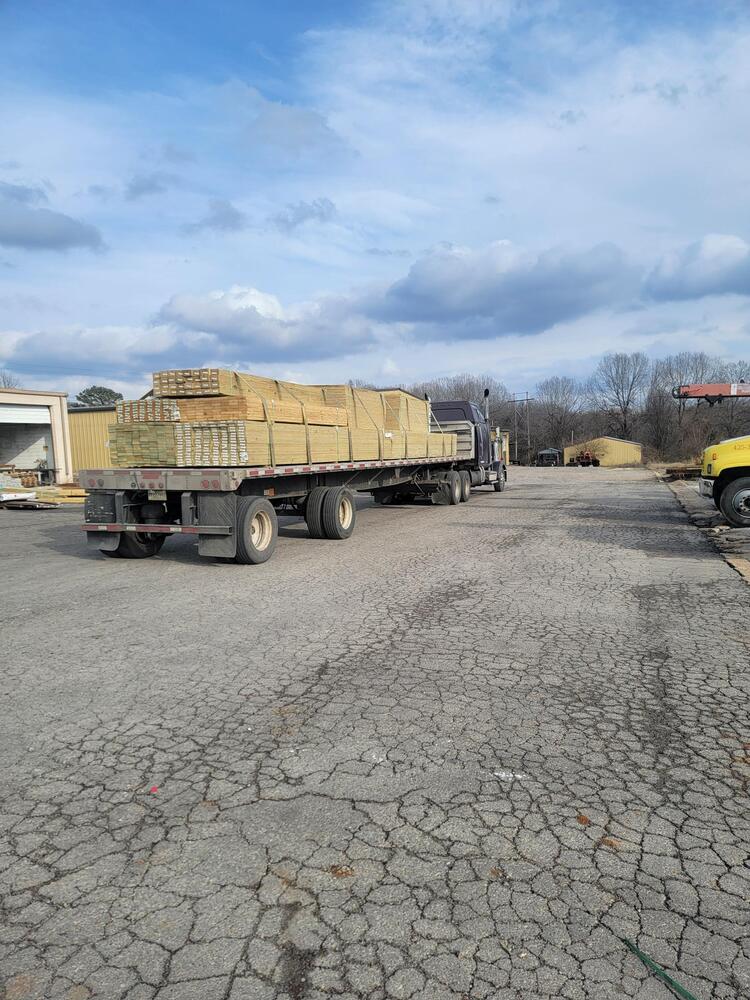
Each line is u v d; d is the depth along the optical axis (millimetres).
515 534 11891
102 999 1978
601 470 48656
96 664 4895
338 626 5863
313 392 11883
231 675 4641
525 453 84500
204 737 3684
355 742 3604
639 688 4379
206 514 8695
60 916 2324
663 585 7473
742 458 11688
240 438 8703
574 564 8805
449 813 2924
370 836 2758
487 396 22094
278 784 3174
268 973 2068
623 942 2182
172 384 9336
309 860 2605
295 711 4020
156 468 9117
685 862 2588
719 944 2174
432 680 4520
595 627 5793
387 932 2230
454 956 2131
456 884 2463
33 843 2740
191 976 2061
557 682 4484
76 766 3373
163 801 3041
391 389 15164
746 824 2846
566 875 2512
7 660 5004
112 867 2582
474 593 7109
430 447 15961
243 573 8383
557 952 2143
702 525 12898
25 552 10562
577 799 3039
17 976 2064
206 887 2461
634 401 82938
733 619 6043
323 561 9203
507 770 3301
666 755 3467
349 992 1995
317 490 11188
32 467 24547
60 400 24484
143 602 6848
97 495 9211
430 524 13602
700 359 80688
